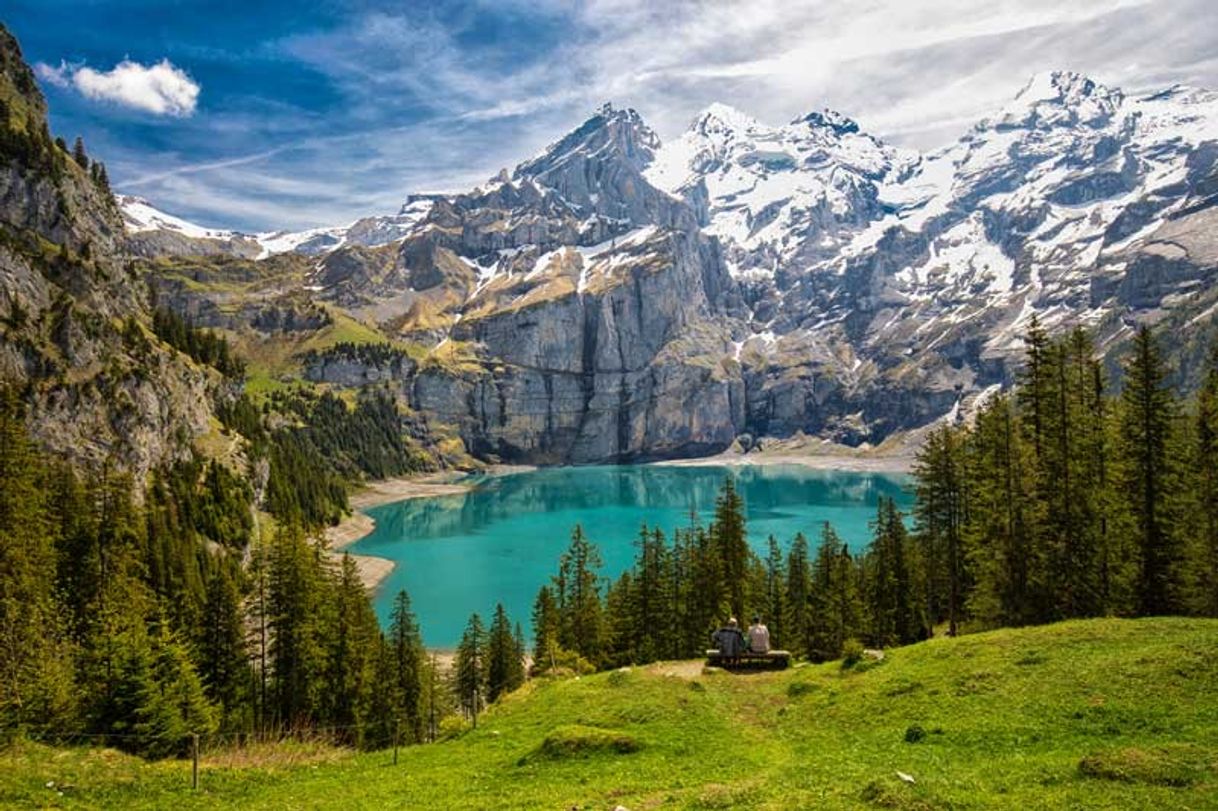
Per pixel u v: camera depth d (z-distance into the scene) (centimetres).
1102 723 3073
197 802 3459
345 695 8306
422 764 3972
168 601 8875
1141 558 6412
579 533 10831
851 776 2742
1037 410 6731
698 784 2953
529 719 4534
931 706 3691
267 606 8456
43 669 5844
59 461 12162
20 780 3416
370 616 9288
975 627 7156
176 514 14888
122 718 5291
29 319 14738
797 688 4622
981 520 7406
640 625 9488
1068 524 6531
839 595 9638
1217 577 6300
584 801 2822
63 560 8750
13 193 17775
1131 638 4106
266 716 8044
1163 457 6450
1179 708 3062
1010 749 2997
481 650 10331
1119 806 2192
